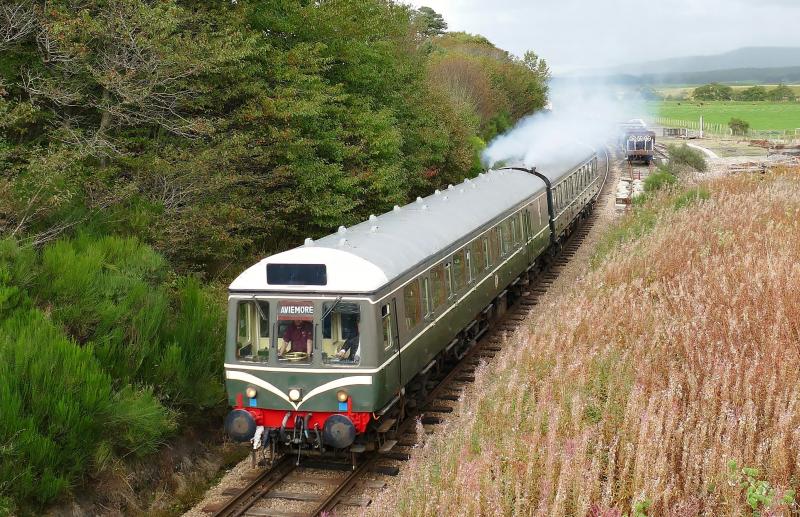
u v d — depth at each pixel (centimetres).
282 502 1099
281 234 2092
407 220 1534
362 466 1192
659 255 1908
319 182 1980
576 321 1414
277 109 1888
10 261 1220
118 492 1091
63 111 1717
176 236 1562
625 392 1159
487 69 5322
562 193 2706
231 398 1188
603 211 3684
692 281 1691
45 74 1669
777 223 2244
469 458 996
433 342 1396
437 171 3259
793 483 912
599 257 2255
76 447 1045
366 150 2353
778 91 18800
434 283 1416
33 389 1029
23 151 1524
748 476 882
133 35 1612
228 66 1838
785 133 7462
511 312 2067
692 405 1059
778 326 1298
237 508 1081
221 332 1420
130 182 1573
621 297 1547
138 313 1284
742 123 8019
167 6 1614
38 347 1073
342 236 1348
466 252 1616
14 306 1160
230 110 1950
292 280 1157
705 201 2712
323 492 1123
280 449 1235
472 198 1894
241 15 1908
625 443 999
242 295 1173
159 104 1769
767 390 1066
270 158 1955
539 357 1293
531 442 991
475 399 1296
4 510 930
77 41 1606
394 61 2811
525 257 2112
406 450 1252
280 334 1160
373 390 1137
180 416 1252
